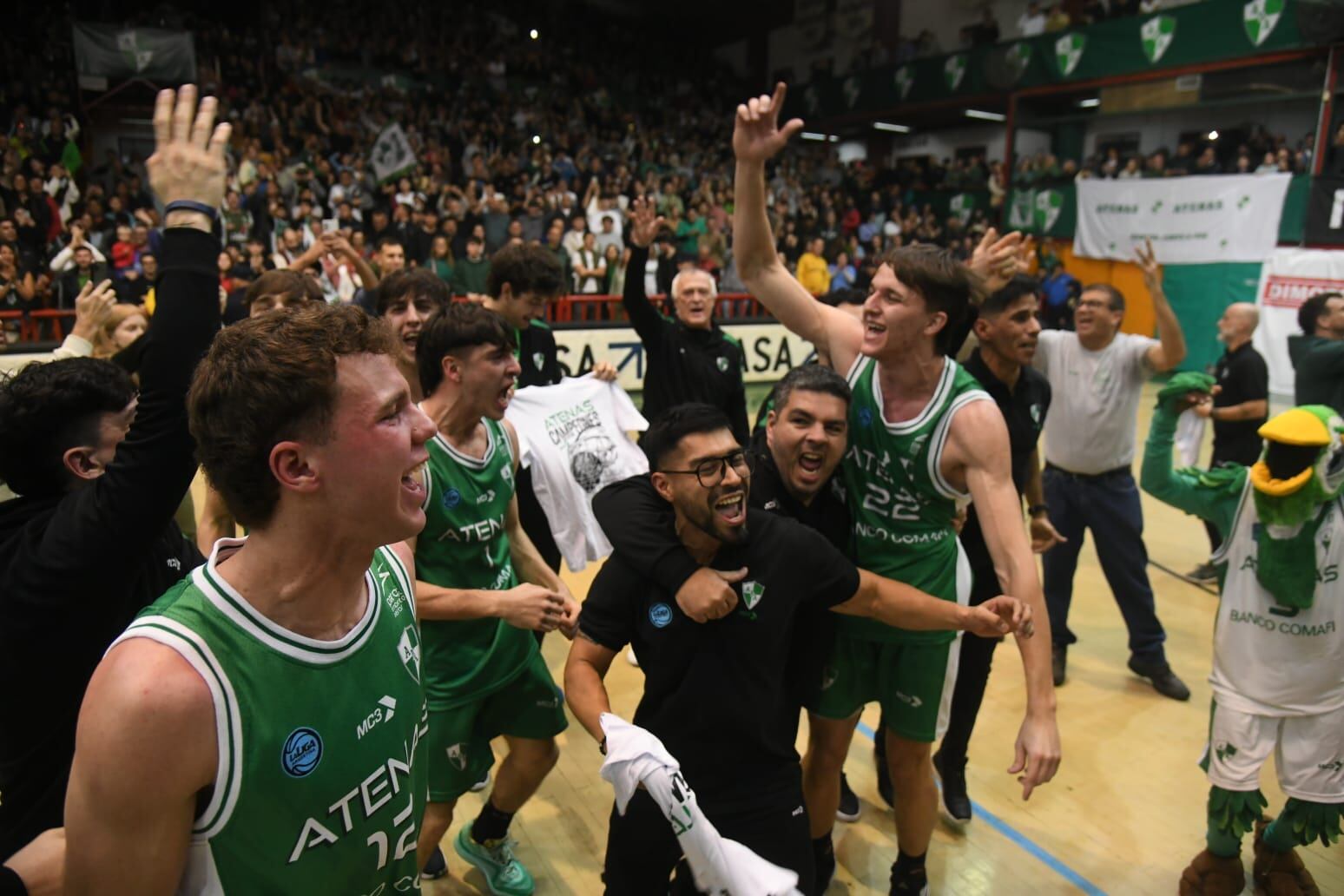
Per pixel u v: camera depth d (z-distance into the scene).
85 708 0.87
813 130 19.66
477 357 2.03
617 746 1.43
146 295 8.30
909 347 2.01
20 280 8.09
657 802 1.40
